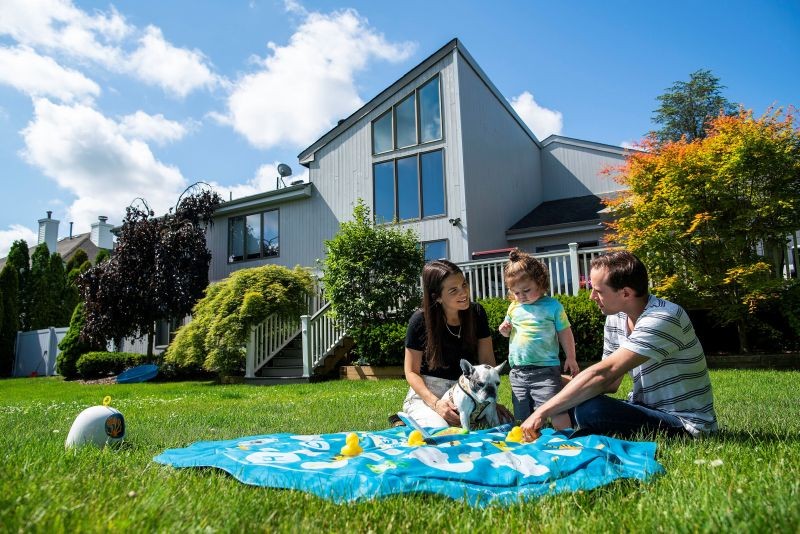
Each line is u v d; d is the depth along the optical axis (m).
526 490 1.77
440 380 3.61
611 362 2.46
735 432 2.81
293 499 1.73
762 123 8.34
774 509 1.37
